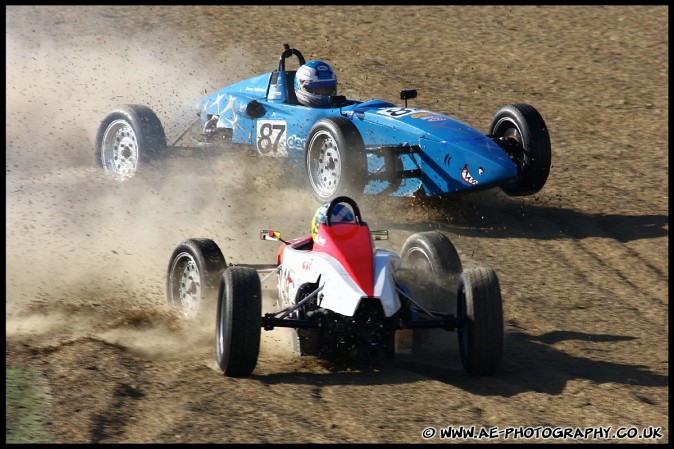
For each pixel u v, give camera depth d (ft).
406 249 112.06
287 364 101.14
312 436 82.48
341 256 99.30
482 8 329.93
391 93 243.40
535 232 156.46
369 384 95.20
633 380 99.66
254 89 180.75
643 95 248.32
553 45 291.38
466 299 95.09
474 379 97.60
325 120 154.40
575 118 229.66
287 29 303.07
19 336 106.52
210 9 326.24
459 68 268.00
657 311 125.49
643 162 199.31
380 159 159.53
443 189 152.46
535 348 109.60
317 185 158.71
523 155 158.81
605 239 153.99
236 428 83.76
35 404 87.30
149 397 90.33
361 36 296.51
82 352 100.89
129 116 179.22
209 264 109.29
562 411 89.92
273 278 133.39
